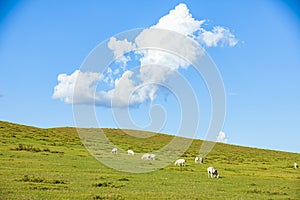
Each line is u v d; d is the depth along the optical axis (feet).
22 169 131.44
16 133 288.10
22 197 81.15
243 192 104.27
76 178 116.06
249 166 221.05
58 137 304.09
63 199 79.97
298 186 125.59
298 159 332.39
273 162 271.08
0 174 116.67
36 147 215.72
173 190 101.24
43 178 107.86
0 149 197.88
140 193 92.32
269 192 105.19
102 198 82.28
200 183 120.98
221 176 150.71
